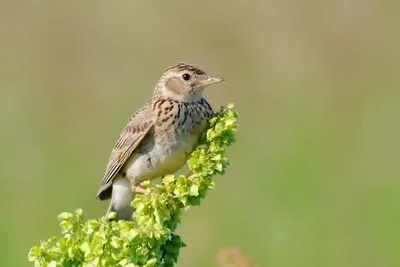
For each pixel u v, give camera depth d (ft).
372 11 67.15
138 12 67.97
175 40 67.05
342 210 51.72
